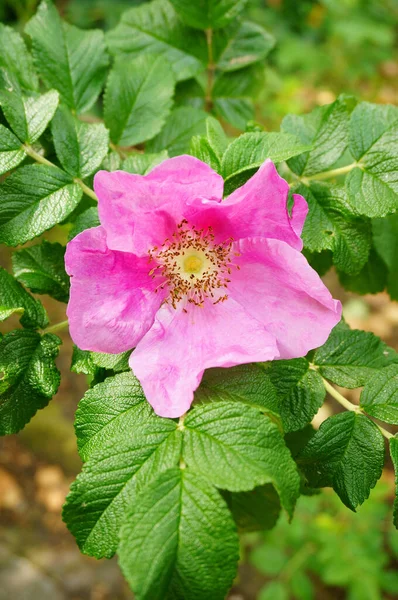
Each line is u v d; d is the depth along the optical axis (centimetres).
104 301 23
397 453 25
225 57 35
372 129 27
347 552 64
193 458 22
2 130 26
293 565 65
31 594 61
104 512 22
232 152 25
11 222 26
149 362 24
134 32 34
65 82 30
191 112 32
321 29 106
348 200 27
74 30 31
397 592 62
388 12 111
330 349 27
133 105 31
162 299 25
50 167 26
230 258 25
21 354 26
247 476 21
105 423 23
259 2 102
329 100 102
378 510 66
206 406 23
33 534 67
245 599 66
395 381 26
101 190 23
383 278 32
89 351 25
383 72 107
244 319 25
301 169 28
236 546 21
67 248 23
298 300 24
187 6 32
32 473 71
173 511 21
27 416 26
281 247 24
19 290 26
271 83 84
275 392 24
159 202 23
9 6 66
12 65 30
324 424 25
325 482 25
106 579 65
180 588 21
